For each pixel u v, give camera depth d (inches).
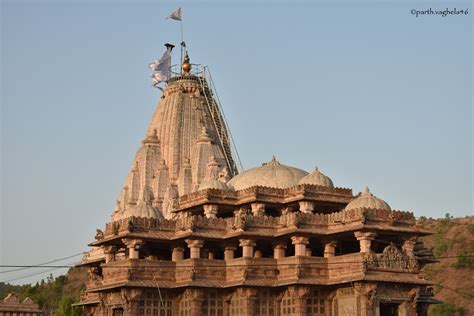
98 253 5565.9
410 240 4205.2
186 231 4311.0
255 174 5064.0
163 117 6943.9
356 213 4106.8
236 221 4301.2
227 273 4274.1
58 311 7071.9
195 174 6441.9
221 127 7022.6
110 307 4298.7
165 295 4217.5
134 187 6668.3
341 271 4087.1
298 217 4237.2
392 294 4020.7
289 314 4138.8
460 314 7160.4
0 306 6087.6
